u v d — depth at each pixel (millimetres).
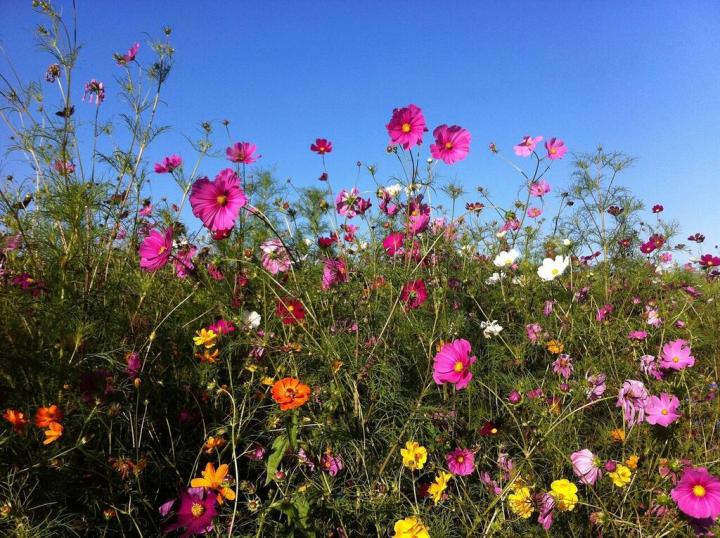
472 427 1201
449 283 1677
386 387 1170
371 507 1028
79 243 1275
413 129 1264
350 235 1734
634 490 1082
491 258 2080
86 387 1052
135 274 1341
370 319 1396
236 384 1229
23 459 979
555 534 1032
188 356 1258
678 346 1345
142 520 1025
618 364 1502
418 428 1151
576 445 1163
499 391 1344
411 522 921
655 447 1187
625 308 1952
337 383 1131
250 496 1067
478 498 1111
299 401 1006
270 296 1388
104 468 1031
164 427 1146
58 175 1382
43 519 962
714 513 936
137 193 1479
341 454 1123
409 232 1542
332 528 1020
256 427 1185
